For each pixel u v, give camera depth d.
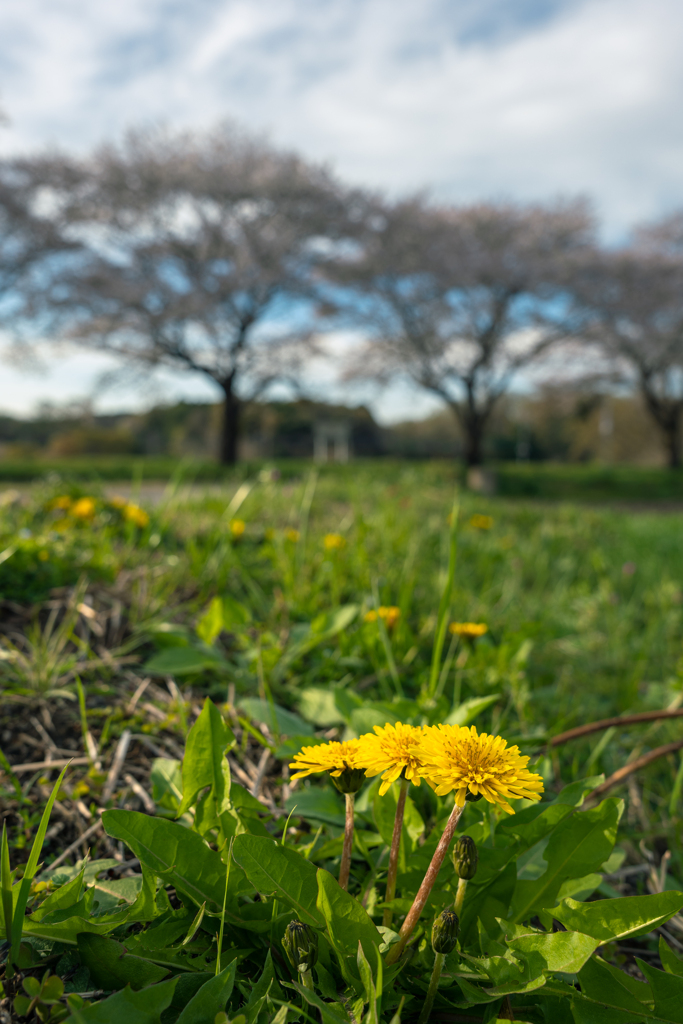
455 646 2.21
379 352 20.47
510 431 36.44
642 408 33.47
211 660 1.62
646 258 20.56
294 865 0.76
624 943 1.15
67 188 16.23
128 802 1.16
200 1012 0.67
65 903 0.77
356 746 0.77
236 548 2.83
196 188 16.31
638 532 6.34
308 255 18.75
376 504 5.74
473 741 0.66
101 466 15.70
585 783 0.92
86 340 17.20
